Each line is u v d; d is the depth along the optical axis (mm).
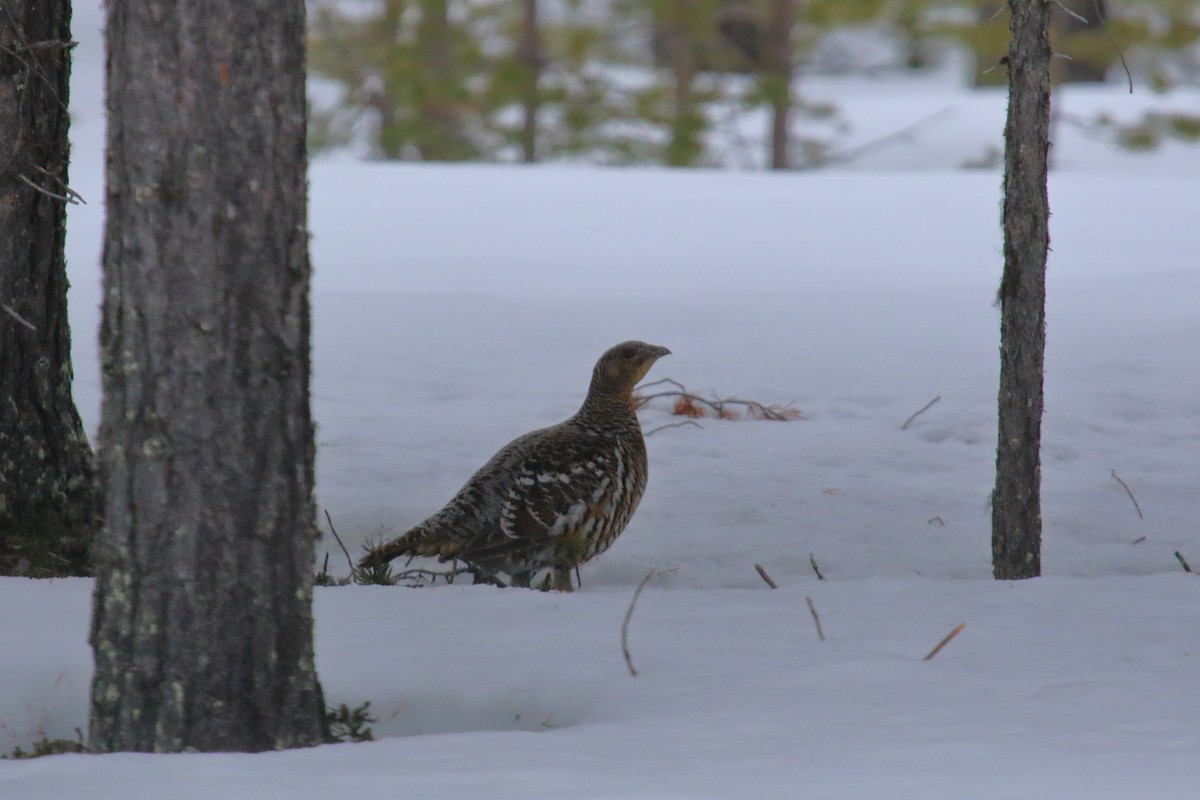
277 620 7238
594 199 35531
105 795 5969
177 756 6637
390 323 22266
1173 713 7043
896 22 60000
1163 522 13898
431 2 60375
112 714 7230
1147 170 58062
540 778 6133
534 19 61000
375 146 61688
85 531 12062
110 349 7082
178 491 7062
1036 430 11242
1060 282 25969
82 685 8227
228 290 6945
